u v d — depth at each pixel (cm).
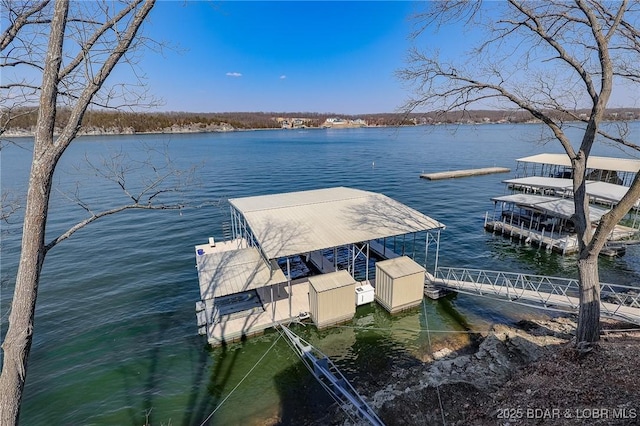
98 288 1930
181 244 2600
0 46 508
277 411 1116
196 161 6638
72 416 1111
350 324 1589
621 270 2147
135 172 5131
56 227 2959
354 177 5347
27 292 394
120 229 2934
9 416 395
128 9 428
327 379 1225
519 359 1163
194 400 1173
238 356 1388
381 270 1677
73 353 1402
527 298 1564
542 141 1208
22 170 4753
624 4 896
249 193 4272
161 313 1689
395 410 956
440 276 2142
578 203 1047
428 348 1423
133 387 1230
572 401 801
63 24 382
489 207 3672
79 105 404
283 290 1784
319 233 1667
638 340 1141
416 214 1920
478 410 908
